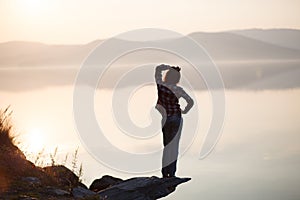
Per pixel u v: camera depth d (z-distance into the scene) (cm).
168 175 999
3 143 1088
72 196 897
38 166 1037
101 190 1015
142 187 965
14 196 836
